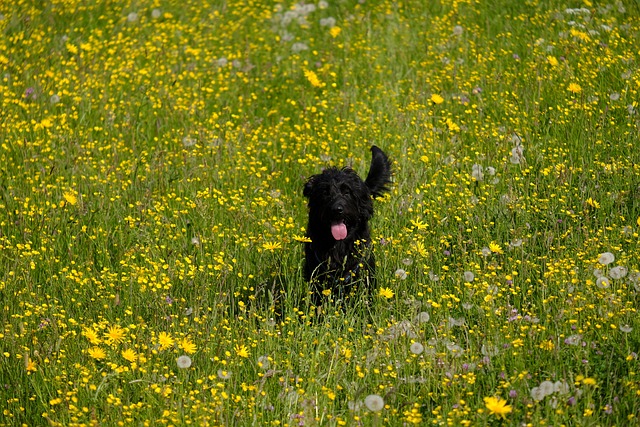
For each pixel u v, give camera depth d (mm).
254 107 15617
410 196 11648
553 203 11289
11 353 8586
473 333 8648
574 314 8727
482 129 13336
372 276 10078
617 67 14875
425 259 10336
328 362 8500
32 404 8164
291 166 13367
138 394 7977
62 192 12359
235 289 10258
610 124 13203
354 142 13664
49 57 17469
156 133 14641
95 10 19922
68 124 14602
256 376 8383
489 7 18969
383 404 7109
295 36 18812
